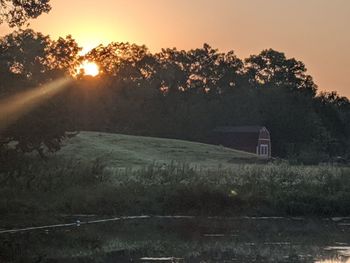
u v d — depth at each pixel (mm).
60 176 28016
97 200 25797
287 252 17656
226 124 111688
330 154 114625
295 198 27828
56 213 24000
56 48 80312
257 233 21844
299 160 62969
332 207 27438
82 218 23844
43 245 17625
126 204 25953
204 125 102625
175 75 119438
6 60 24797
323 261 16141
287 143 107938
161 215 25891
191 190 27422
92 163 31875
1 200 24219
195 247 18297
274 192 28500
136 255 16703
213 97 121875
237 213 26641
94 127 89000
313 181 30672
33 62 38344
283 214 26938
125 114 94375
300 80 136750
